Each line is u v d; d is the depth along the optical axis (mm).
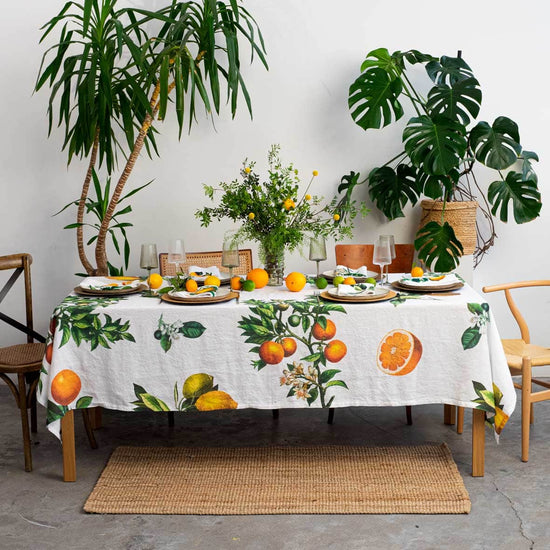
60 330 2916
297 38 4176
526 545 2523
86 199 4203
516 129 3832
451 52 4184
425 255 3877
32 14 4086
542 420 3637
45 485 3021
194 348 2943
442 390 2971
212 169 4266
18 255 3551
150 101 3846
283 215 3178
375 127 3863
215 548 2543
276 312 2939
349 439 3439
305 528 2664
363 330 2938
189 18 3889
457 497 2828
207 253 3967
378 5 4152
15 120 4168
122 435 3539
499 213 4297
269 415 3783
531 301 4359
